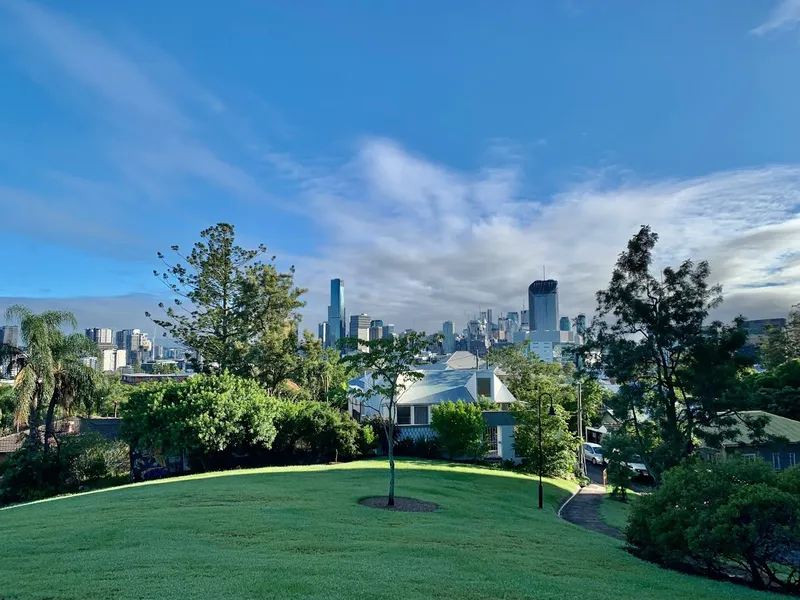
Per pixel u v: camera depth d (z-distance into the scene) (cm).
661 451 2697
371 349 1554
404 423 3559
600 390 4853
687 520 1080
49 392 2516
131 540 944
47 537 970
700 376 2769
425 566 849
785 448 3162
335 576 745
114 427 3512
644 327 3130
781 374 4447
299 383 4738
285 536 1010
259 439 2600
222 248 4059
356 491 1723
